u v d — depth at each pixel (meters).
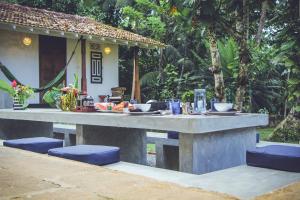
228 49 10.70
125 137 4.59
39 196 1.12
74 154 3.04
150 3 12.91
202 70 12.59
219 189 2.32
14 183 1.31
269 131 9.57
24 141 3.88
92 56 11.96
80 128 4.30
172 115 3.56
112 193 1.15
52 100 5.34
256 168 3.02
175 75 12.91
